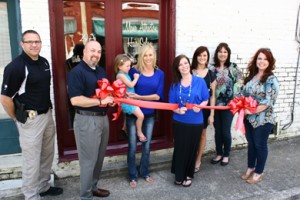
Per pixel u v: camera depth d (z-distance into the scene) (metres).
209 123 3.95
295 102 5.24
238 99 3.46
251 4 4.52
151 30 4.11
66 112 3.82
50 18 3.40
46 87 2.96
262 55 3.47
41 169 3.24
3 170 3.40
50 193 3.39
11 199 3.28
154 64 3.53
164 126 4.39
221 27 4.37
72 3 3.65
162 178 3.88
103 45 3.89
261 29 4.68
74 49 3.75
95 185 3.34
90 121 2.87
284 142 5.18
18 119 2.87
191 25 4.15
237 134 4.83
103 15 3.83
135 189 3.58
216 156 4.40
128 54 4.04
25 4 3.28
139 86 3.50
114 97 2.97
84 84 2.84
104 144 3.12
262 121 3.52
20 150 3.66
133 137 3.54
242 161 4.42
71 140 3.90
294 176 3.94
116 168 3.87
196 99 3.40
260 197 3.42
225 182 3.78
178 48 4.13
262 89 3.48
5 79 2.73
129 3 3.93
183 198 3.40
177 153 3.56
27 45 2.72
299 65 5.13
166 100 4.29
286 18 4.84
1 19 3.41
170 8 4.01
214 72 4.10
